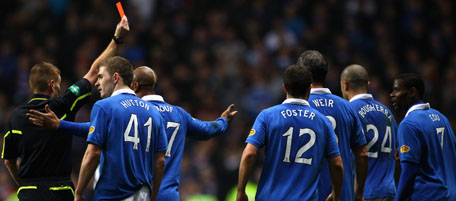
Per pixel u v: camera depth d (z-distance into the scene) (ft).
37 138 70.90
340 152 74.02
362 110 79.10
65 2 209.56
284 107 70.64
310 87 71.77
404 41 214.69
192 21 213.87
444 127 78.69
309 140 69.67
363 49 208.95
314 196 69.31
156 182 70.18
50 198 70.49
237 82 196.13
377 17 218.59
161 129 70.90
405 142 76.18
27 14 208.44
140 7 216.74
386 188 78.95
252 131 69.92
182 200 161.38
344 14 216.54
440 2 222.69
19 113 71.77
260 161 159.22
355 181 78.54
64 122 69.36
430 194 75.97
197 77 197.67
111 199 67.00
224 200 164.55
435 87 200.44
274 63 202.18
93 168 66.03
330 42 207.51
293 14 214.48
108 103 67.62
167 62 200.54
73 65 194.49
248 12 215.72
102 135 66.54
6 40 201.77
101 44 200.85
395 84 80.23
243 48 207.92
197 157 169.99
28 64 194.90
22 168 71.36
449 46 215.72
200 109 189.37
